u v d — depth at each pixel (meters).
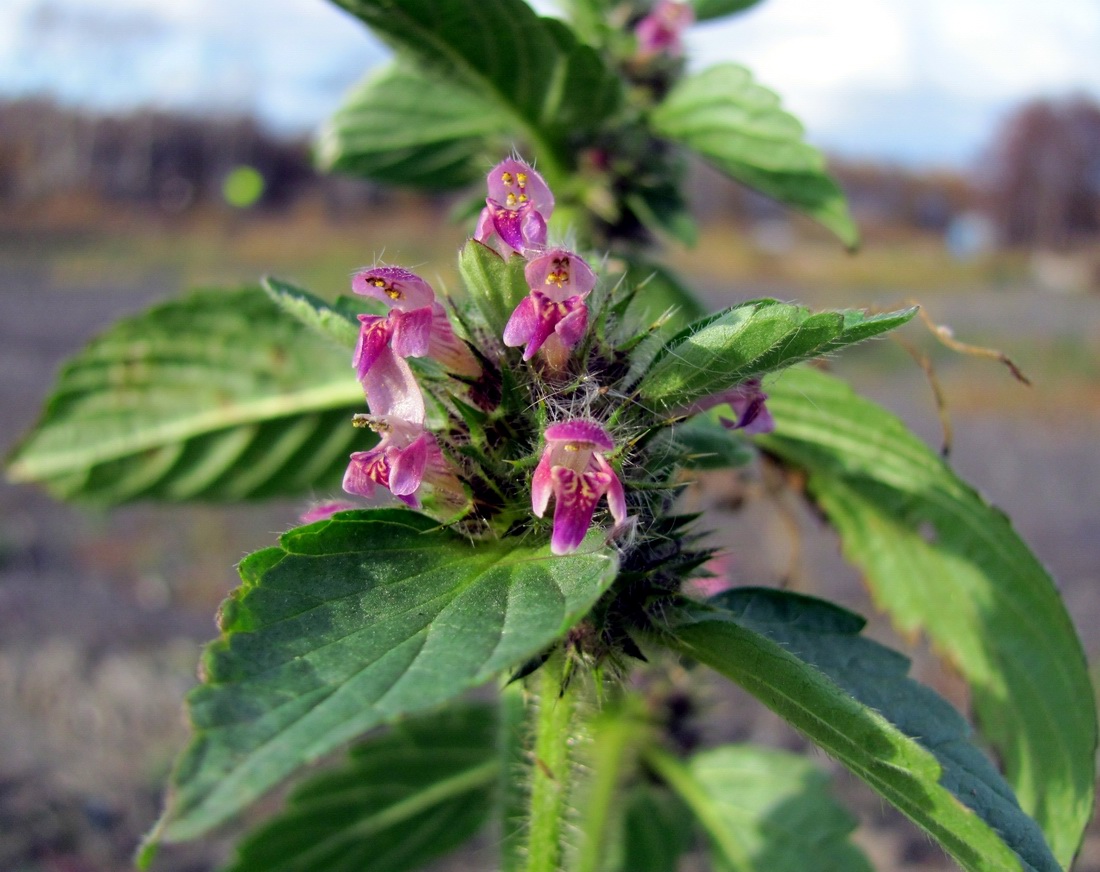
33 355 0.88
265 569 0.09
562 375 0.11
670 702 0.18
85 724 0.33
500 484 0.10
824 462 0.15
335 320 0.12
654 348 0.11
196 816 0.07
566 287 0.10
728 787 0.18
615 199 0.16
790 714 0.10
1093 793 0.13
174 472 0.19
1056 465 0.73
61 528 0.52
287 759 0.07
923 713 0.11
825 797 0.18
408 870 0.19
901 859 0.27
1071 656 0.14
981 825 0.09
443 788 0.18
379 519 0.10
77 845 0.27
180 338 0.18
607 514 0.10
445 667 0.08
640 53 0.17
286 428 0.18
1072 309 1.55
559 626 0.08
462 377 0.11
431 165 0.19
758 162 0.15
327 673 0.08
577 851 0.13
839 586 0.44
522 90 0.15
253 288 0.18
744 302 0.10
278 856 0.18
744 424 0.11
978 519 0.14
